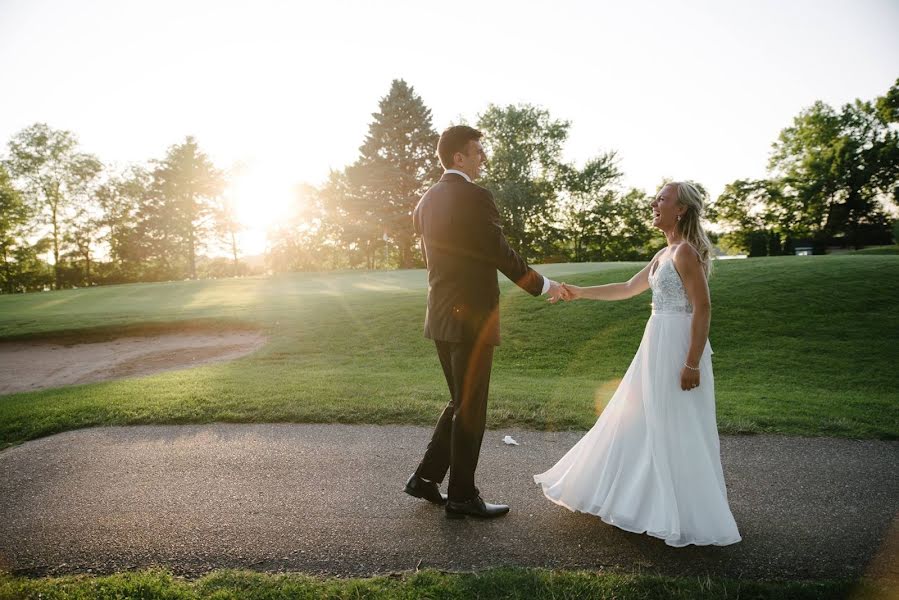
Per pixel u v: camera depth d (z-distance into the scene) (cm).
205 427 489
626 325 1075
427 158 5466
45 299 2275
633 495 278
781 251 4488
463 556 262
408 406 534
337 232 5997
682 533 265
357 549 269
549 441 442
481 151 302
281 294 1969
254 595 228
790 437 444
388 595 226
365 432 466
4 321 1495
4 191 4294
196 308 1587
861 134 4900
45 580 243
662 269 289
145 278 5434
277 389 630
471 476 299
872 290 1134
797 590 227
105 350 1156
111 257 5319
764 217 5184
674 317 280
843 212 4728
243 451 420
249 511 313
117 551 270
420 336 1098
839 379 743
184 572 251
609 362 892
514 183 5059
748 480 357
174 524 298
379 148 5494
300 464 390
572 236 5894
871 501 322
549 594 225
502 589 229
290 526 294
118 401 587
